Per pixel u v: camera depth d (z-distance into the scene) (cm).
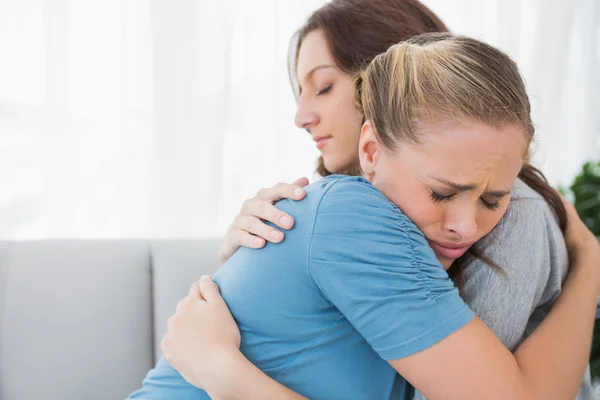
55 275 116
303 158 186
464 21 203
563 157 221
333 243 65
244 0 180
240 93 181
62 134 164
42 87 163
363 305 63
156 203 173
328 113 96
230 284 74
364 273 64
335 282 65
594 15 221
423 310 62
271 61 182
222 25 175
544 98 213
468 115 63
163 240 127
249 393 65
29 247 118
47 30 161
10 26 160
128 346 116
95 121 168
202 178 176
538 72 213
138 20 170
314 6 182
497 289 77
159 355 118
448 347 61
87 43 166
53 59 162
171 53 171
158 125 171
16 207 163
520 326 77
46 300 114
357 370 70
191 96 173
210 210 176
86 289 116
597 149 224
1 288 113
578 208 162
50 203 164
